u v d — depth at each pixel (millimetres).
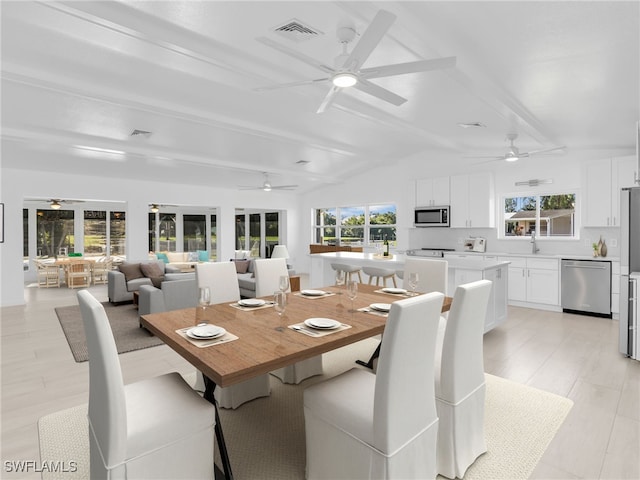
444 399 1850
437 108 4203
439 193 7094
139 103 4141
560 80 3131
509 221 6582
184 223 12812
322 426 1726
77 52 3133
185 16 2490
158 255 9398
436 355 2225
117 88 3895
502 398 2666
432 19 2363
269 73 3389
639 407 2529
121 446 1406
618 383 2918
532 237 6172
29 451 2051
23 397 2689
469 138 5648
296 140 5902
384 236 8633
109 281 6133
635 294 3393
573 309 5289
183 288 4785
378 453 1496
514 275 5871
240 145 5984
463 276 4168
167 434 1523
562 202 6035
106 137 5266
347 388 1812
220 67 3113
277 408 2574
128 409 1611
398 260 4879
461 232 7109
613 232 5465
